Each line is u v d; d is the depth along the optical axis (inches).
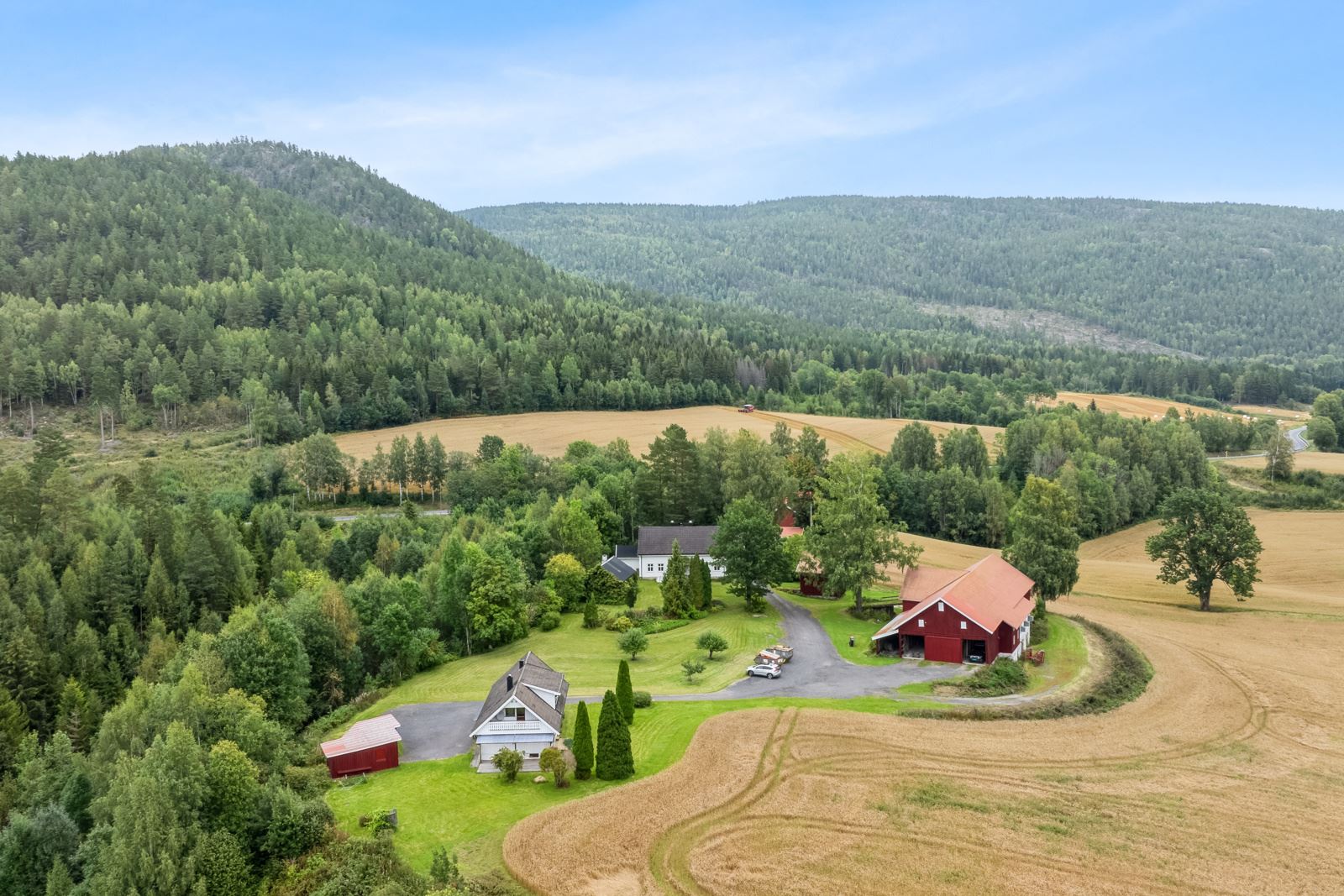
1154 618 3865.7
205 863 1831.9
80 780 2271.2
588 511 4985.2
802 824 1909.4
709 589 4013.3
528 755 2343.8
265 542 4753.9
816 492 4360.2
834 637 3469.5
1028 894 1631.4
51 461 5565.9
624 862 1775.3
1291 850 1790.1
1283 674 2989.7
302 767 2415.1
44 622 3287.4
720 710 2615.7
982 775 2144.4
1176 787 2087.8
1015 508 4037.9
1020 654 3201.3
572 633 3745.1
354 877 1734.7
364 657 3270.2
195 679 2539.4
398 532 4842.5
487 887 1712.6
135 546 3774.6
